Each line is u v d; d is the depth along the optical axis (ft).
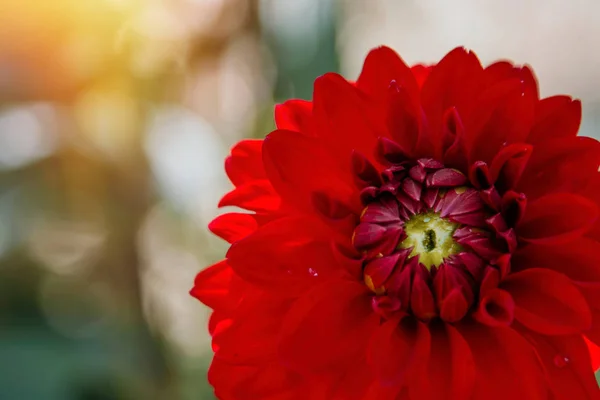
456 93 1.18
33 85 1.82
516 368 1.12
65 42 1.74
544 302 1.14
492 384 1.13
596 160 1.14
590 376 1.11
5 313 2.02
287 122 1.21
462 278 1.15
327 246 1.18
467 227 1.17
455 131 1.18
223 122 1.87
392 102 1.17
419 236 1.18
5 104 1.87
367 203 1.19
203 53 1.77
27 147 1.96
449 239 1.18
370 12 1.83
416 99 1.19
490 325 1.13
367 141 1.19
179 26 1.73
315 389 1.13
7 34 1.71
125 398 1.82
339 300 1.15
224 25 1.73
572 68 2.15
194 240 1.95
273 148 1.16
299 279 1.15
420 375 1.13
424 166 1.17
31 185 2.01
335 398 1.13
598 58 2.11
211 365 1.18
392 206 1.18
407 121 1.19
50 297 2.06
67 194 1.96
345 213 1.19
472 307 1.16
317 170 1.17
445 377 1.14
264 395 1.16
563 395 1.11
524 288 1.15
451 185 1.17
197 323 1.96
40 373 1.83
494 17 2.08
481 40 2.12
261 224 1.20
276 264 1.16
